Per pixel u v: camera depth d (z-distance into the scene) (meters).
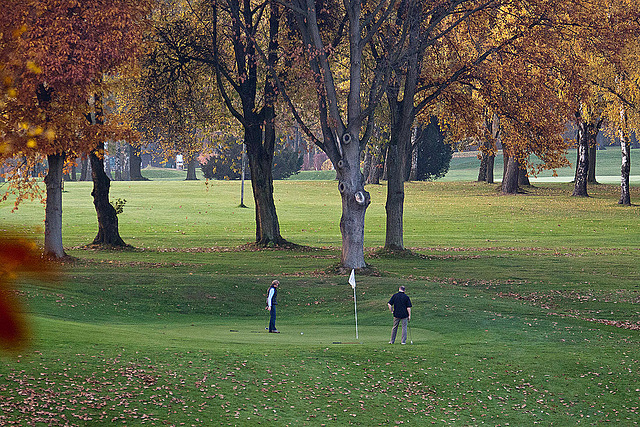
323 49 52.81
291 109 56.16
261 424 20.22
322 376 25.48
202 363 25.03
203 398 21.55
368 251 70.62
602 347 33.44
